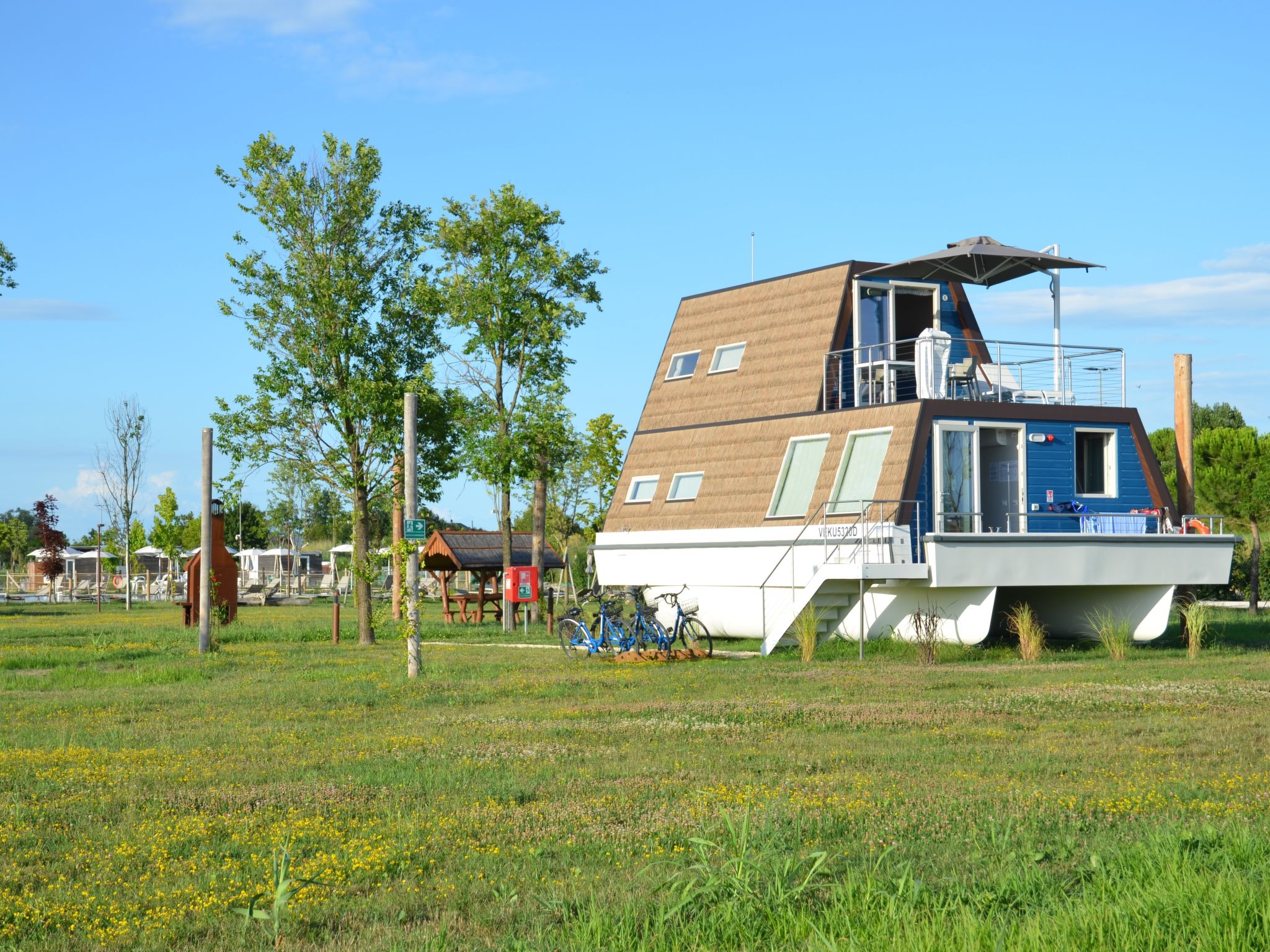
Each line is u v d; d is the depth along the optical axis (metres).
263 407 27.12
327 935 6.36
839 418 25.03
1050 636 25.97
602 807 9.13
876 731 13.05
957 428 23.48
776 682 17.92
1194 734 12.43
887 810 8.85
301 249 27.48
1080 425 24.75
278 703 16.09
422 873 7.49
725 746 12.09
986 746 11.95
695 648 22.45
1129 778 10.16
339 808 9.26
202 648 24.73
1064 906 6.29
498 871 7.50
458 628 32.94
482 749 11.96
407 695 16.80
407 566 19.58
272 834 8.40
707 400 29.25
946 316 27.86
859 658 21.84
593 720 14.07
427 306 28.03
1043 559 22.36
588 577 46.03
